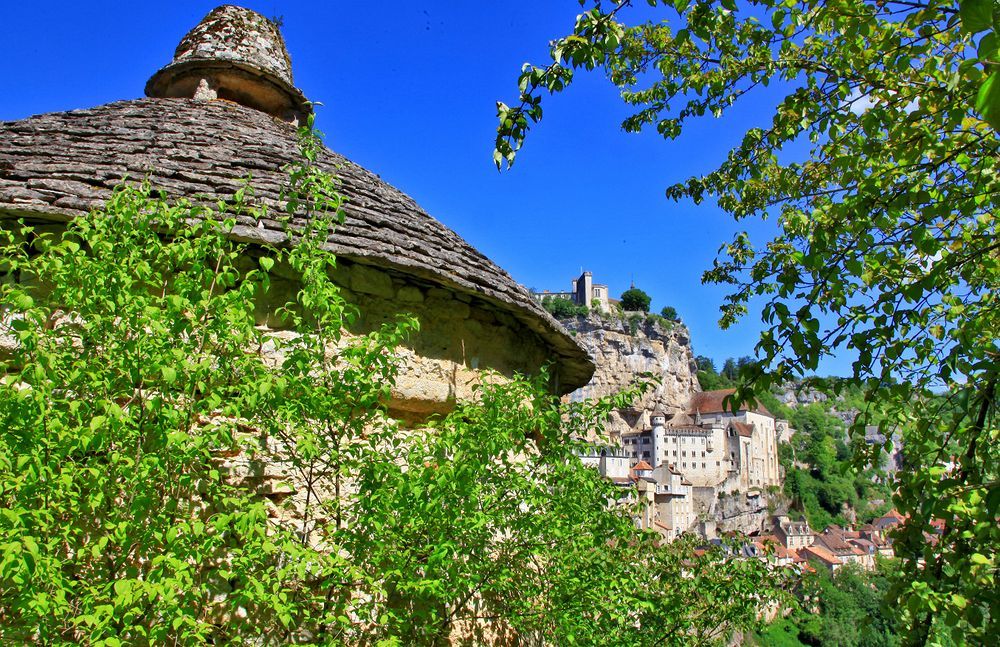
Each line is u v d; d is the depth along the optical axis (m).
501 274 5.59
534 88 2.79
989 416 3.26
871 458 3.83
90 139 4.80
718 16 4.40
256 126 5.84
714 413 92.69
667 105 5.79
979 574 2.89
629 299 107.31
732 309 6.84
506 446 3.39
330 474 3.61
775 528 60.06
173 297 2.79
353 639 3.58
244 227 4.08
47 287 3.89
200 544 2.78
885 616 3.18
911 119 3.53
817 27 4.14
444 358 5.00
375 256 4.41
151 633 2.45
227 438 2.91
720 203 6.24
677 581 5.22
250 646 3.43
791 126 4.43
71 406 2.54
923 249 3.30
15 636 2.53
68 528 2.71
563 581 3.83
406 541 3.31
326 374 3.31
